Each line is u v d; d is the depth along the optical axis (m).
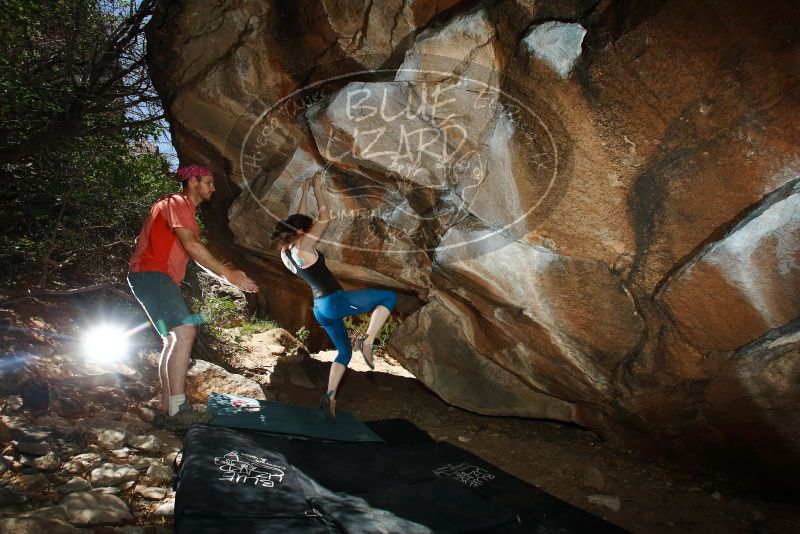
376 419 4.73
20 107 4.05
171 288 3.34
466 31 3.03
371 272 4.48
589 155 2.92
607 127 2.80
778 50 2.34
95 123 4.79
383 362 7.80
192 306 6.04
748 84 2.46
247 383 4.55
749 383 3.07
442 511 2.68
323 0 3.48
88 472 2.73
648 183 2.89
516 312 3.61
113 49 5.10
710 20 2.38
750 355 3.01
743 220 2.76
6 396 3.01
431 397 5.50
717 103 2.55
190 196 3.48
